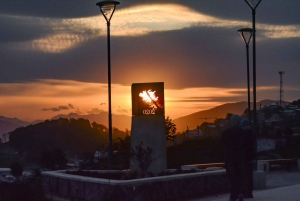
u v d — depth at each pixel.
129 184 12.23
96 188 12.88
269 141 43.22
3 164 30.94
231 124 11.69
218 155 32.78
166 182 13.05
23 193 13.09
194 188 13.78
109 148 20.02
